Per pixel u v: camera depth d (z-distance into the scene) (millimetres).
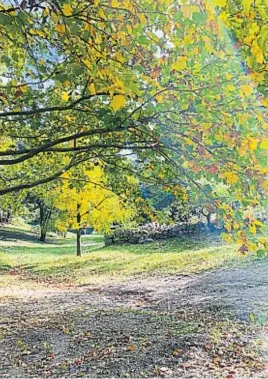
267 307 8406
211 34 3125
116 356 6180
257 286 10477
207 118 3684
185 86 3729
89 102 5328
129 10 3037
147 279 13641
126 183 7602
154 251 19500
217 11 2883
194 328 7445
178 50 3463
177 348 6355
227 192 3953
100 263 18250
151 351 6305
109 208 18938
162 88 3768
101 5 3014
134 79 3242
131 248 21438
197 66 3646
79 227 19719
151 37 3285
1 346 6883
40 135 6527
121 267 16609
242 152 3500
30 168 8852
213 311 8656
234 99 3557
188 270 13969
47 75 4891
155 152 5098
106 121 3859
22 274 17703
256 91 3387
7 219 40375
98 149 6453
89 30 3053
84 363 5969
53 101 6133
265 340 6590
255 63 3012
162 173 5695
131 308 9844
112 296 11703
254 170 3516
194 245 19328
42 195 19250
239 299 9383
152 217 7617
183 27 3166
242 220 3793
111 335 7352
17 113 5633
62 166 8648
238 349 6234
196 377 5270
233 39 3010
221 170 3646
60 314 9398
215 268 13367
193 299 10094
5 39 4258
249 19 2783
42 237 34469
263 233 3836
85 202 19000
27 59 5258
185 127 3898
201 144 3775
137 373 5488
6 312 9742
